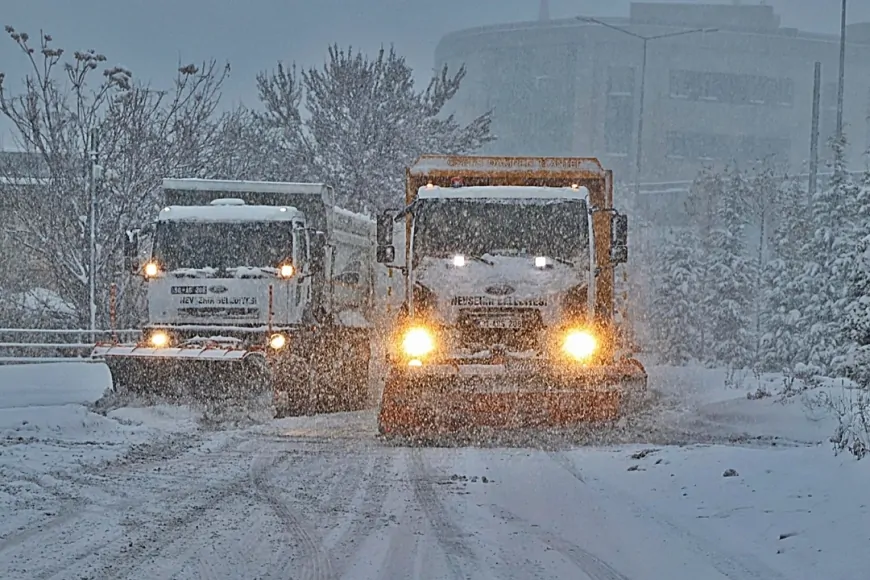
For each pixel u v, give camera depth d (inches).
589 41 3858.3
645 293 1914.4
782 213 2119.8
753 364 1683.1
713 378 1226.6
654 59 3875.5
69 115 1364.4
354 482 473.7
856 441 465.1
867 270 830.5
